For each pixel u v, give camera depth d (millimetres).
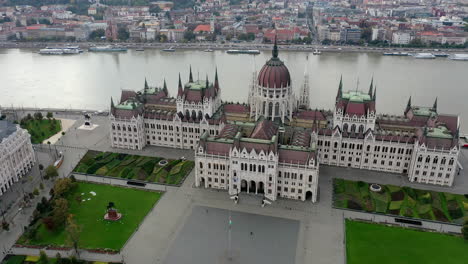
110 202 186000
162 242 168500
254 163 192500
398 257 158625
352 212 188250
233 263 156000
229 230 175625
